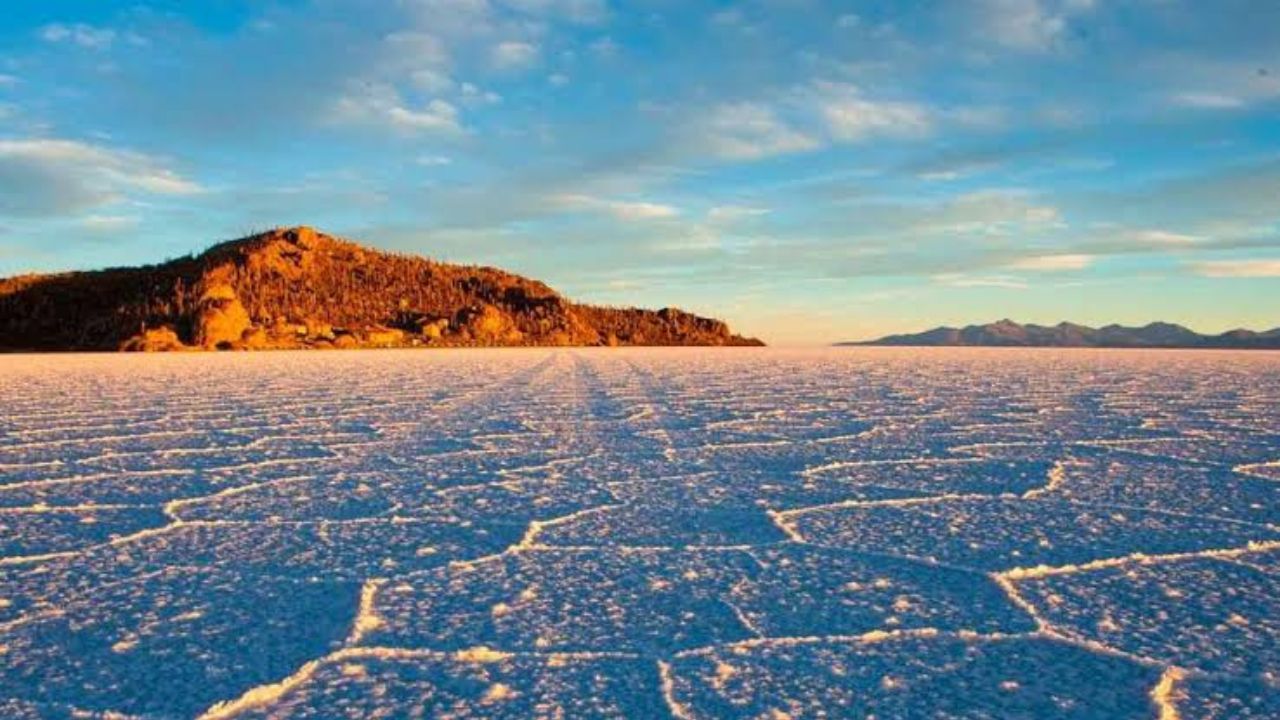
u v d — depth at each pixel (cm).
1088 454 805
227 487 649
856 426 1037
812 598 380
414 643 328
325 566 433
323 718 265
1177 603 371
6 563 438
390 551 461
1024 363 3189
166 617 357
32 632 340
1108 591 388
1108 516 542
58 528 516
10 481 677
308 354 5072
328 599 380
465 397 1505
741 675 297
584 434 964
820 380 2017
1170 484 652
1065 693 282
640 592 389
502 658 312
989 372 2405
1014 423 1062
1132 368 2669
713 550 461
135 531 508
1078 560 439
